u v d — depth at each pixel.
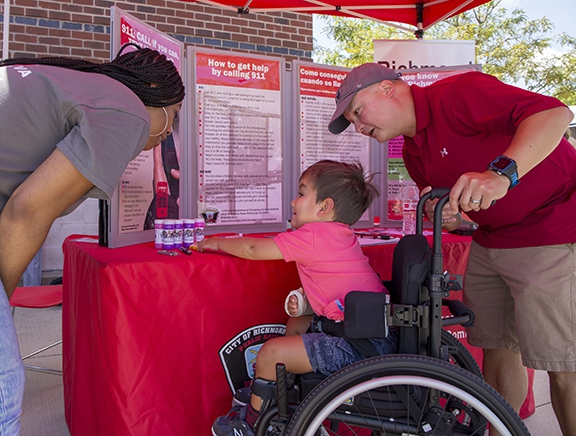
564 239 1.46
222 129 2.29
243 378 1.69
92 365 1.63
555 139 1.18
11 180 0.94
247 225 2.38
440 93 1.53
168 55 2.06
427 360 1.19
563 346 1.47
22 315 4.02
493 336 1.76
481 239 1.72
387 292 1.52
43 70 0.99
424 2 3.53
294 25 6.03
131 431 1.45
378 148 2.74
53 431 2.16
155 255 1.61
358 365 1.20
